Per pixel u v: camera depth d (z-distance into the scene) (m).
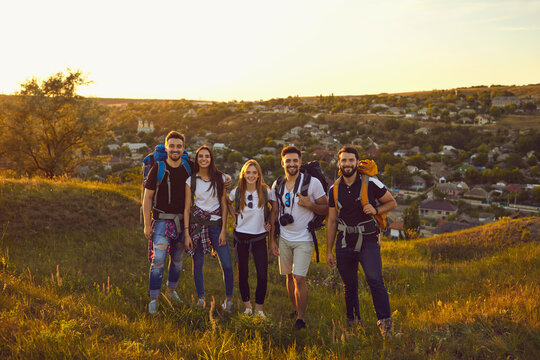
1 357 2.52
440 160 138.25
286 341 3.74
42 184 9.78
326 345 3.55
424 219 77.94
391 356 3.35
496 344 3.30
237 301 5.11
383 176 111.06
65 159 26.75
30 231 7.14
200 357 3.06
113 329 3.43
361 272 8.39
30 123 24.17
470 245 13.09
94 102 26.27
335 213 4.12
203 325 3.97
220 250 4.58
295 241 4.28
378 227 3.93
